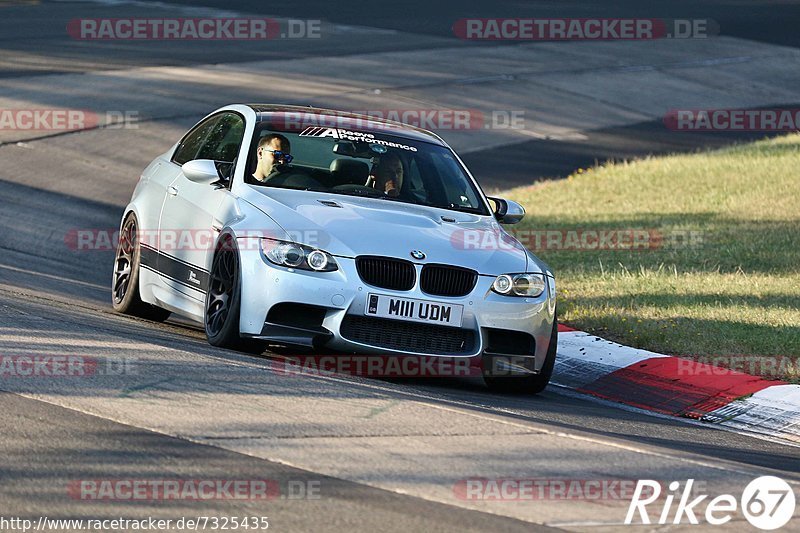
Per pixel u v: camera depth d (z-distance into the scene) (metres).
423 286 25.97
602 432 23.16
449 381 28.77
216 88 83.75
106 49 97.12
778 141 77.44
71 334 25.73
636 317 35.38
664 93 105.38
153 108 75.19
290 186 28.48
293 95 84.12
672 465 20.34
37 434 18.34
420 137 32.16
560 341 33.41
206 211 28.69
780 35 142.62
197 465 17.53
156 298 30.95
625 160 73.44
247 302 25.89
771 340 32.62
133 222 32.72
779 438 26.22
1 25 106.62
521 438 21.02
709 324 34.59
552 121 88.12
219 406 20.80
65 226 47.50
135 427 19.14
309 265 25.55
